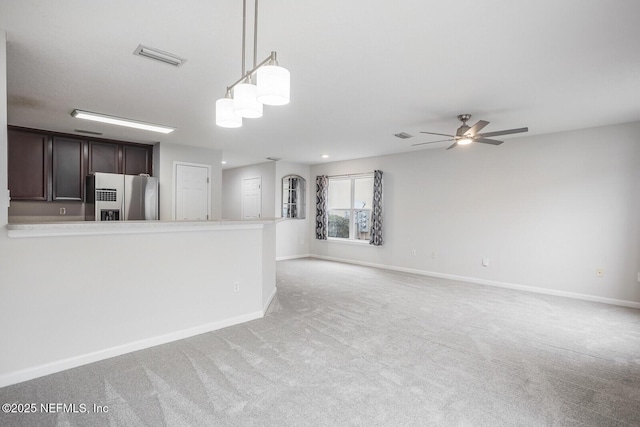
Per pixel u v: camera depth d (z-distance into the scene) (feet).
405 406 6.82
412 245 21.65
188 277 10.40
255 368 8.36
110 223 8.74
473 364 8.70
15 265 7.55
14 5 6.42
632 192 14.23
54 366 8.04
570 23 7.00
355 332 10.87
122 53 8.50
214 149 21.47
